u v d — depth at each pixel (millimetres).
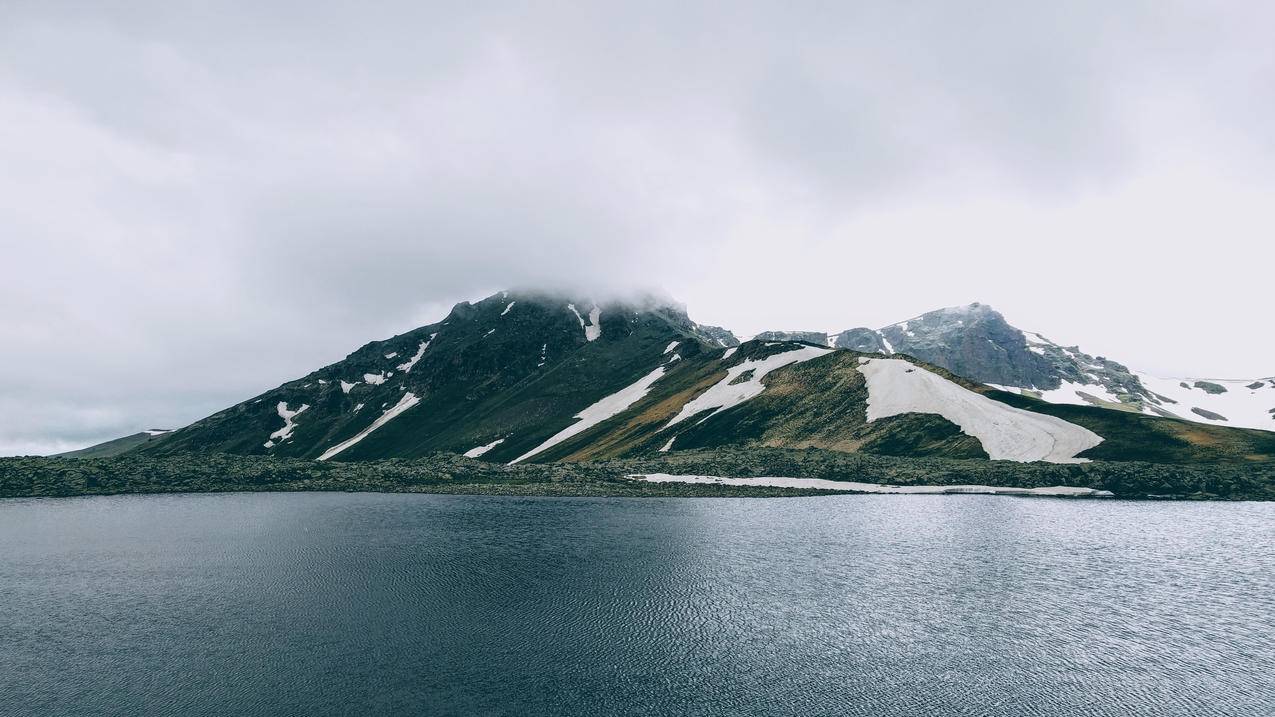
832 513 97938
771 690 36469
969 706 34594
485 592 54750
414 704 34844
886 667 39406
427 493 137750
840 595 53562
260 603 52281
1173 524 86750
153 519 98188
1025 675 38281
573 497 126625
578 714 33781
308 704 34875
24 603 52750
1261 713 33906
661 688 36719
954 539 76438
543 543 75375
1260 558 66500
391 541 77438
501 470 165000
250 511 107125
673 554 69062
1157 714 33812
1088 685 37094
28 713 34062
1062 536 78500
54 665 40062
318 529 87062
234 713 33875
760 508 104938
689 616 48375
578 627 46375
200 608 51094
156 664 40125
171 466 159000
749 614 48781
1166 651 41594
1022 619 47625
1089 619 47625
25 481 139500
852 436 161000
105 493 138125
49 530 88125
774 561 65312
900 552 69625
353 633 45469
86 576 61469
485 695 35875
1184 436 144375
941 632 45000
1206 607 50219
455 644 43250
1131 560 65625
